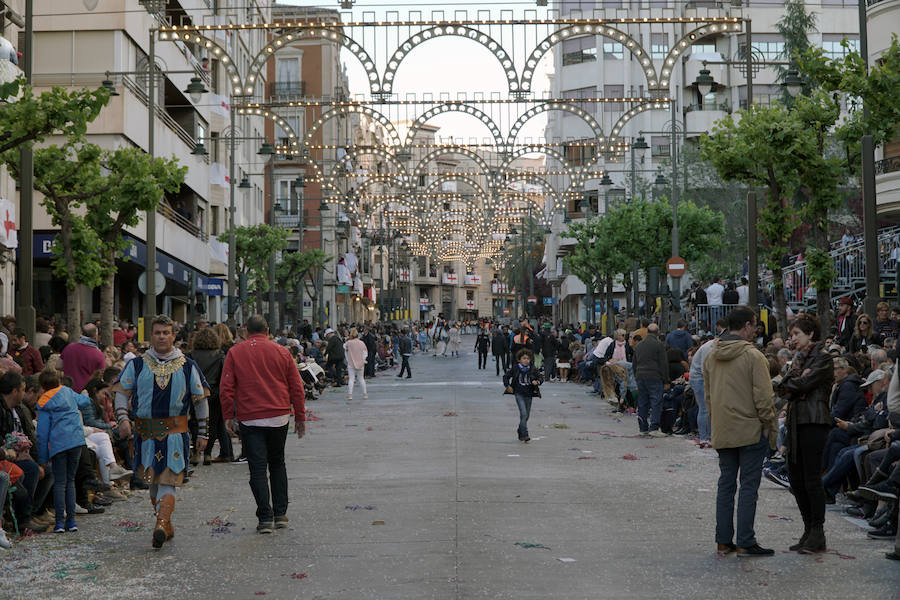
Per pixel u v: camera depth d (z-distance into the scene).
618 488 12.65
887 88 18.38
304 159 35.22
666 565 8.41
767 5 66.88
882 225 33.56
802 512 9.18
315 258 59.62
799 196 33.53
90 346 15.86
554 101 28.61
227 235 50.78
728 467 8.95
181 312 51.97
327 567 8.41
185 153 44.97
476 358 69.25
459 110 31.84
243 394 10.09
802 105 22.00
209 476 14.45
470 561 8.52
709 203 54.22
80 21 35.03
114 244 25.33
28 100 14.85
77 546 9.59
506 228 91.69
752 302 23.19
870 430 11.66
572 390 33.72
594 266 50.28
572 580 7.86
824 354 9.02
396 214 72.81
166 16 41.59
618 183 70.50
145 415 9.64
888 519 9.68
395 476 13.71
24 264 17.94
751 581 7.87
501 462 15.21
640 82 70.81
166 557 8.98
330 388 35.56
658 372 19.42
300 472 14.30
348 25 24.67
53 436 10.38
